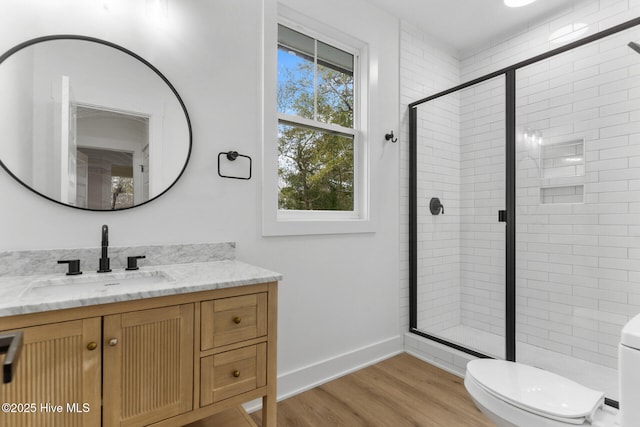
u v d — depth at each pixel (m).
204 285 1.19
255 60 1.90
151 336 1.10
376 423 1.71
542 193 2.26
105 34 1.47
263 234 1.91
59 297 0.98
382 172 2.53
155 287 1.14
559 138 2.20
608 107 2.02
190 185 1.68
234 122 1.82
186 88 1.67
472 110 2.67
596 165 2.06
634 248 1.92
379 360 2.48
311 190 2.25
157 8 1.60
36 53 1.33
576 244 2.13
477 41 3.00
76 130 1.40
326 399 1.94
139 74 1.54
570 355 2.14
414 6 2.50
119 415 1.05
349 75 2.45
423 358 2.51
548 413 1.10
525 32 2.73
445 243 2.77
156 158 1.58
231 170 1.81
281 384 1.97
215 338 1.23
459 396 1.98
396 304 2.62
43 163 1.34
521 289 2.35
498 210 2.50
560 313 2.18
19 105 1.30
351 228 2.30
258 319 1.33
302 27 2.18
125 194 1.50
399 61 2.65
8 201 1.28
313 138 2.26
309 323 2.12
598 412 1.15
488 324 2.56
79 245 1.41
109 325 1.03
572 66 2.16
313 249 2.14
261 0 1.92
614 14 2.25
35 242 1.33
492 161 2.53
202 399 1.20
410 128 2.71
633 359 0.79
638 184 1.91
